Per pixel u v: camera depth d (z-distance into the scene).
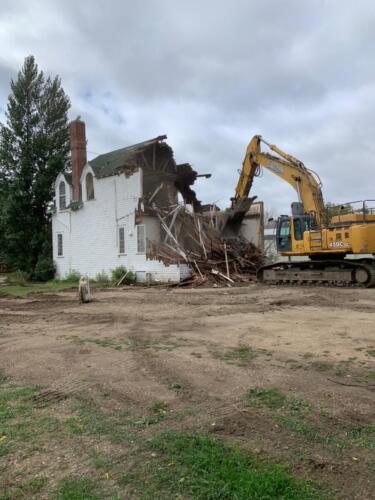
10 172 37.41
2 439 4.57
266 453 4.07
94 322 12.12
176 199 33.56
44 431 4.74
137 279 27.83
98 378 6.66
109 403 5.57
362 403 5.33
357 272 19.84
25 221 37.28
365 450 4.12
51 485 3.66
